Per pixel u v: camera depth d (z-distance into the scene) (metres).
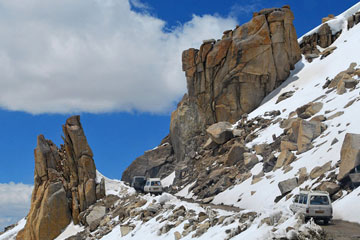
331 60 61.88
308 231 16.03
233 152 48.62
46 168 50.69
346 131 35.50
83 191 48.47
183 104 67.62
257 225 18.89
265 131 51.03
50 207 47.50
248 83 63.94
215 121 64.94
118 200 46.62
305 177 32.78
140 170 68.25
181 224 27.50
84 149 50.44
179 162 64.38
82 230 44.66
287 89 61.78
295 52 67.44
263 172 40.47
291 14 67.50
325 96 49.59
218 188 43.88
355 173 28.03
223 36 67.88
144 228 31.12
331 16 75.94
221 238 20.45
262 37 64.62
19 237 50.00
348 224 23.11
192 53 68.06
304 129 40.03
